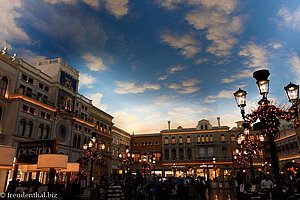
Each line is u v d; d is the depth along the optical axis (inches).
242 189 639.1
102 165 1035.9
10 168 206.8
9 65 1078.4
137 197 714.2
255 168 2037.4
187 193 697.6
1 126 1012.5
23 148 349.1
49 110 1246.9
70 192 537.0
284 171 1651.1
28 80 1192.2
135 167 2338.8
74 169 451.2
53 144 332.8
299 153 1391.5
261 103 355.3
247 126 394.6
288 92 365.1
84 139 1571.1
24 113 1072.8
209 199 780.6
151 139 2536.9
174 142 2447.1
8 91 1064.2
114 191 392.5
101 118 1878.7
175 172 2090.3
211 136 2353.6
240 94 381.4
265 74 356.8
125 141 2394.2
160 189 729.0
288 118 349.7
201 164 2257.6
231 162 2180.1
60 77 1418.6
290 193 471.8
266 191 490.6
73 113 1398.9
